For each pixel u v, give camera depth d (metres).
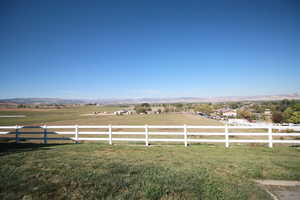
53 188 3.87
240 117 78.25
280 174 5.50
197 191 4.06
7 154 6.81
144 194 3.79
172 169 5.36
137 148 9.06
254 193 4.30
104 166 5.36
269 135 9.64
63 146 9.53
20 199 3.46
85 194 3.69
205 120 62.59
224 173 5.44
